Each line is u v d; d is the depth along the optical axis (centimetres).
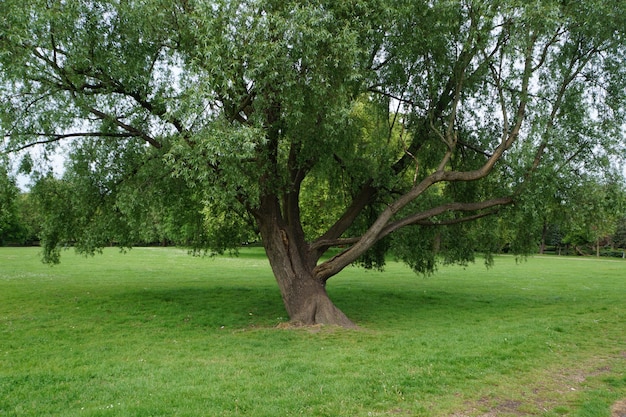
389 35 1402
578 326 1420
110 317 1619
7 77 1223
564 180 1432
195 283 2719
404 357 983
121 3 1308
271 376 845
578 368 955
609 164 1416
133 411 658
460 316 1717
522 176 1431
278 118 1360
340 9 1250
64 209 1695
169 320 1582
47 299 1969
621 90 1506
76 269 3509
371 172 1583
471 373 877
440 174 1445
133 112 1477
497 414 695
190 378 838
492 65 1470
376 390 768
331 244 1554
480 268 4534
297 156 1464
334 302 2048
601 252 8525
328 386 779
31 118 1355
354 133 1598
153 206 1645
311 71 1227
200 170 1123
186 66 1298
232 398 718
